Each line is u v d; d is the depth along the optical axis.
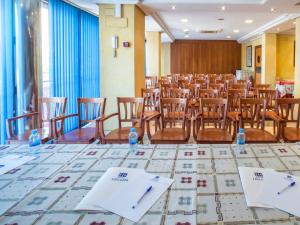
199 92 5.32
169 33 11.90
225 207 1.18
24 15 4.03
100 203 1.22
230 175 1.51
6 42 3.91
